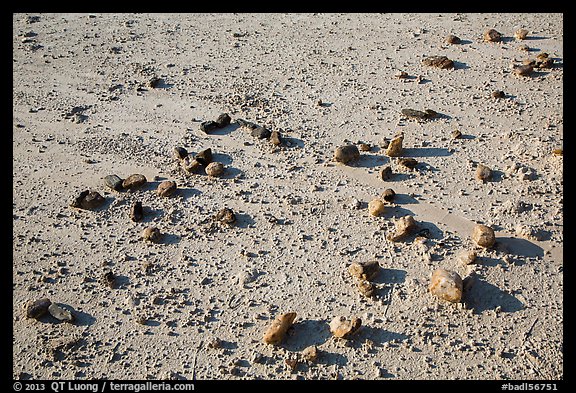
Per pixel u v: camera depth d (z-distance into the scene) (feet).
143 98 10.03
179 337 7.68
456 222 8.41
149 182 8.96
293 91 10.03
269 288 7.97
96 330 7.75
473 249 8.17
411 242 8.26
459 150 9.12
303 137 9.38
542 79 10.01
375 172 8.94
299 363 7.49
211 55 10.76
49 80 10.37
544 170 8.84
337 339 7.61
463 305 7.77
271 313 7.80
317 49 10.81
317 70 10.38
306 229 8.42
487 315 7.73
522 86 9.92
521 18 11.29
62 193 8.86
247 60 10.63
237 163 9.12
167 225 8.51
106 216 8.62
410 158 8.98
